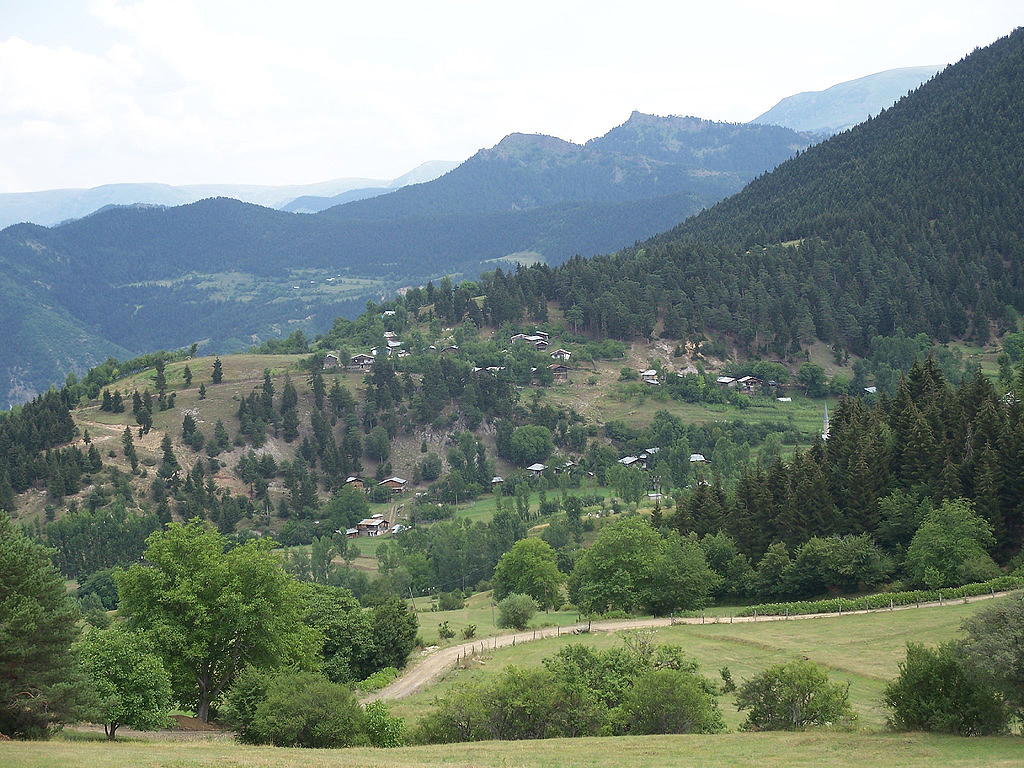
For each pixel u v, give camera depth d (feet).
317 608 307.37
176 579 224.53
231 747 167.32
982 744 161.99
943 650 181.68
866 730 184.55
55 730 172.14
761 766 149.28
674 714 196.34
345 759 150.20
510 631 376.48
